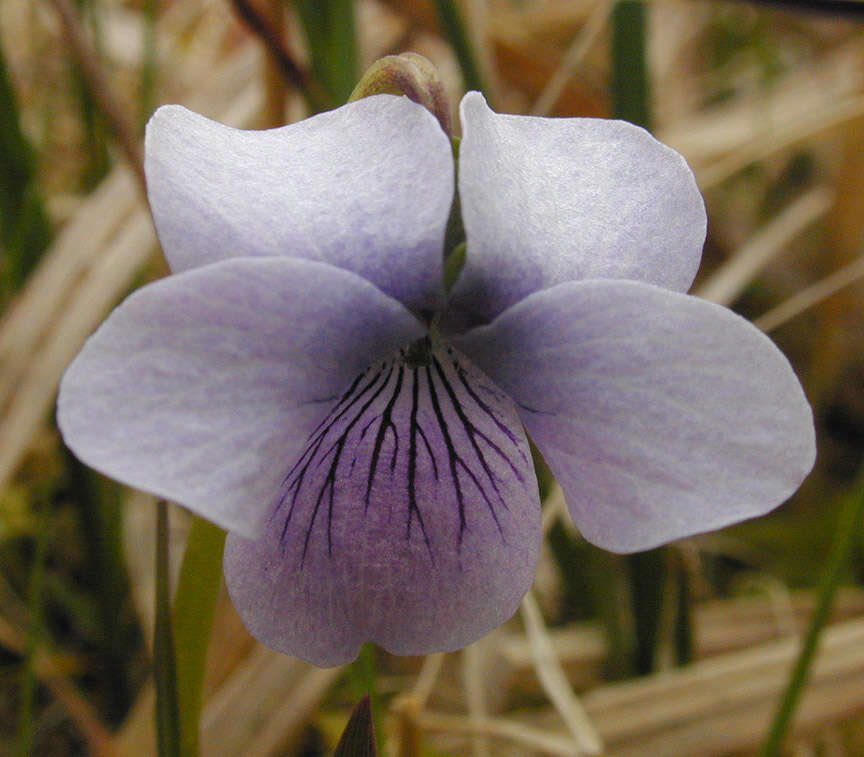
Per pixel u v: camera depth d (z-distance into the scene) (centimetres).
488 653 7
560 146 5
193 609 5
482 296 5
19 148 7
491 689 7
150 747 6
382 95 5
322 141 5
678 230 5
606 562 8
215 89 9
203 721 6
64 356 7
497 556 5
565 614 8
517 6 14
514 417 5
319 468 5
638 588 7
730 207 12
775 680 7
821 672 7
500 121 5
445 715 7
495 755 7
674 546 7
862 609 8
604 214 5
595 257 5
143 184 7
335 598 5
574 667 8
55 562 8
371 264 5
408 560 5
